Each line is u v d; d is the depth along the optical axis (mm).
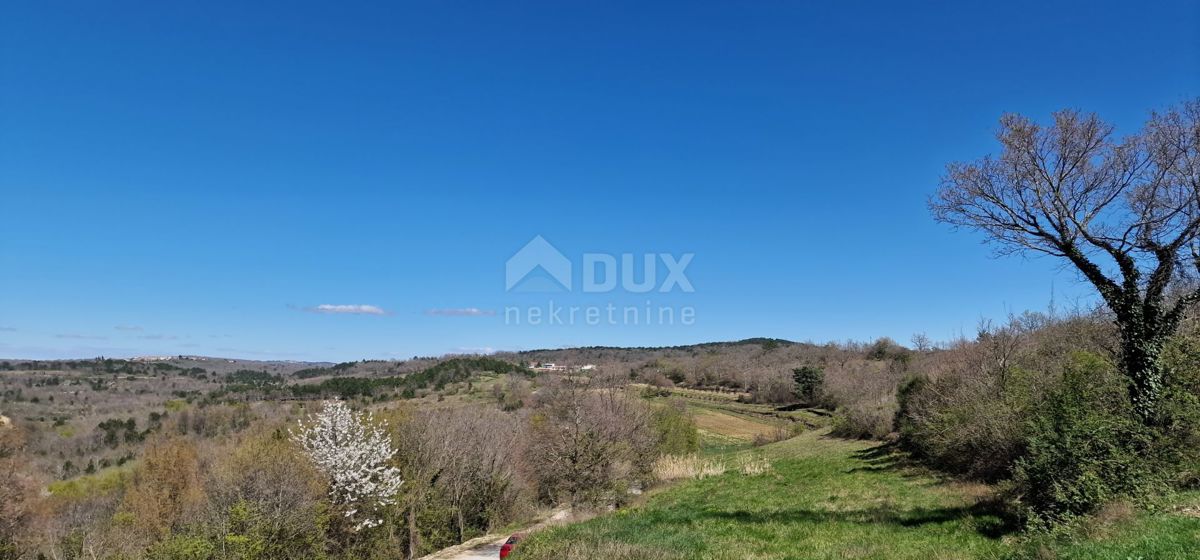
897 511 18562
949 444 26062
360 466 32688
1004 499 16766
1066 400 14711
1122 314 16641
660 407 50531
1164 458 14188
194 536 23891
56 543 31656
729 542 15305
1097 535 11391
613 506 28625
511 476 40594
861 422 53531
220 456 33125
